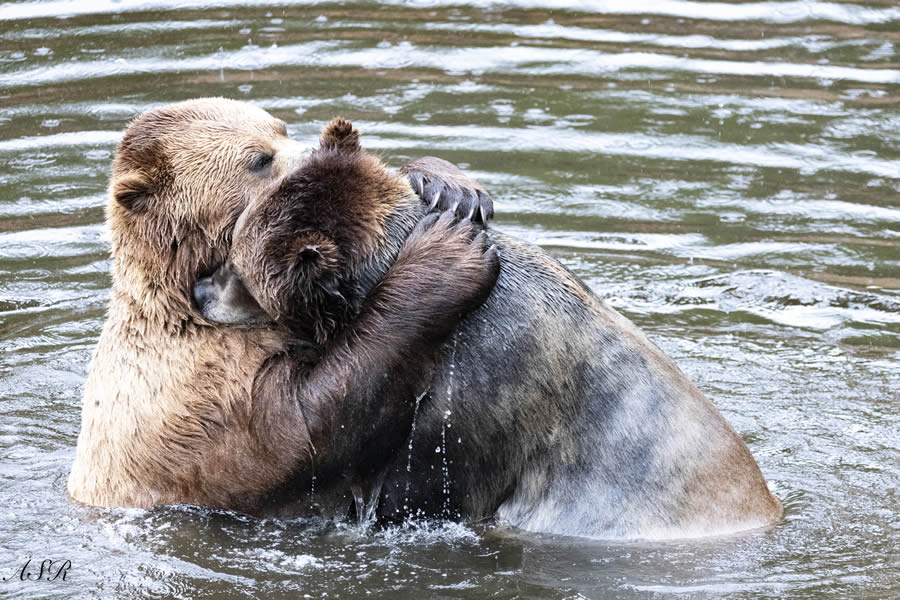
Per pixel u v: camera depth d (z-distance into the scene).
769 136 19.58
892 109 20.36
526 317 10.41
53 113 19.72
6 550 10.54
